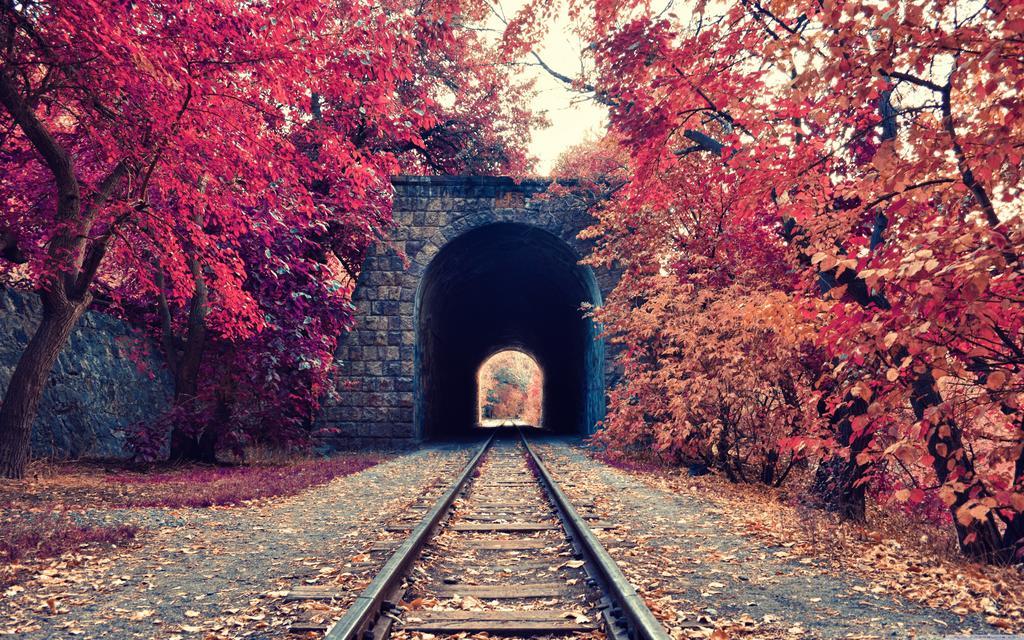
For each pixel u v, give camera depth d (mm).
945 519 6969
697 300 11125
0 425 9547
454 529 7031
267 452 16312
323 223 14484
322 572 5043
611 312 14961
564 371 36344
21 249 11203
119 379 16078
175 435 13898
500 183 20781
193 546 6074
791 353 8234
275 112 9117
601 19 7613
